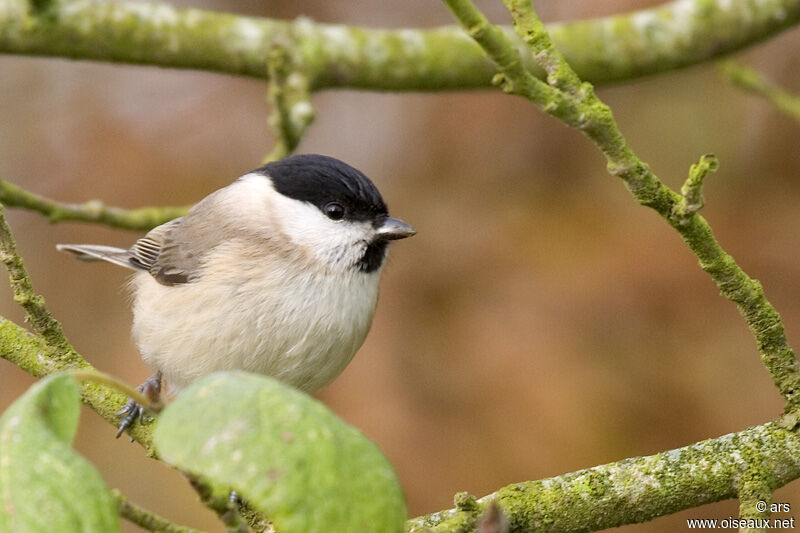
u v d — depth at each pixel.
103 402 6.20
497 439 9.32
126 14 8.79
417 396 9.52
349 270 7.54
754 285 5.14
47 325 5.98
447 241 10.37
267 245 7.42
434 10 12.34
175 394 7.91
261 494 2.77
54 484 2.76
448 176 10.91
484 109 11.09
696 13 9.23
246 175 7.98
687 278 9.77
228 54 8.97
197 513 9.89
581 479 5.39
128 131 11.31
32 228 11.28
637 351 9.59
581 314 9.74
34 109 11.64
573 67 9.24
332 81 9.17
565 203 10.48
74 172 11.10
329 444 2.88
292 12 11.86
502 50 4.52
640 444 9.30
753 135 10.87
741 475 5.26
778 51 11.42
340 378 9.68
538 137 10.78
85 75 11.83
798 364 5.32
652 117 11.31
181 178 10.91
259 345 7.30
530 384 9.48
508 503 5.30
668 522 9.41
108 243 11.23
